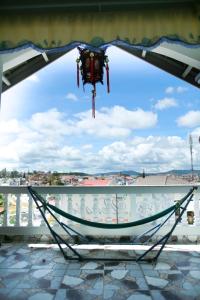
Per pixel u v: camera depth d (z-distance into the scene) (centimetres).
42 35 256
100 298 241
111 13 255
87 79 309
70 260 334
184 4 254
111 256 348
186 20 253
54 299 239
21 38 256
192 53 343
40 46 254
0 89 333
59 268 309
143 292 251
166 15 254
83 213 425
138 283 270
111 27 254
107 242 392
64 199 432
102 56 311
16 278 282
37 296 244
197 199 418
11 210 439
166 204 425
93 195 427
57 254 358
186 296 244
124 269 305
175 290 255
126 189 420
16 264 321
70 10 257
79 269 305
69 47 254
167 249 376
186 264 320
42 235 424
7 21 259
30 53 344
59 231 420
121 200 426
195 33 252
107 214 426
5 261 331
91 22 255
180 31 252
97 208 427
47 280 278
